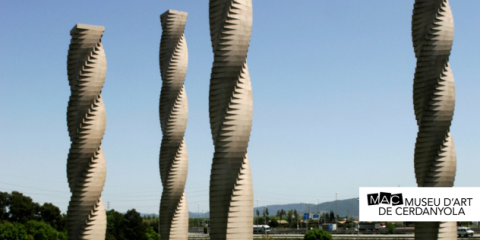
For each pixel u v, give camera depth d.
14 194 105.44
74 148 49.97
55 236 86.62
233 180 36.09
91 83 50.12
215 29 37.44
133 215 100.81
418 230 38.88
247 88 36.94
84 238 50.03
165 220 59.78
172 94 60.50
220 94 36.62
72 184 50.28
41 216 106.19
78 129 49.88
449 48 38.25
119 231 97.06
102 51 51.03
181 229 59.94
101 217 51.06
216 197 36.47
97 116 50.50
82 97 49.94
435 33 38.00
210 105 37.09
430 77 38.12
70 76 50.31
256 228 121.19
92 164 50.38
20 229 83.25
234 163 36.22
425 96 38.22
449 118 38.22
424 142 38.22
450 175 38.31
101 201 51.25
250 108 36.91
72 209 50.16
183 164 60.47
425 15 38.34
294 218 192.00
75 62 50.06
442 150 38.09
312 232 87.25
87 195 50.06
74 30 49.72
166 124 60.28
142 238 98.44
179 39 61.12
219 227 36.22
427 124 38.12
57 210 107.69
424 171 38.38
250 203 36.75
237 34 36.69
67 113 50.25
